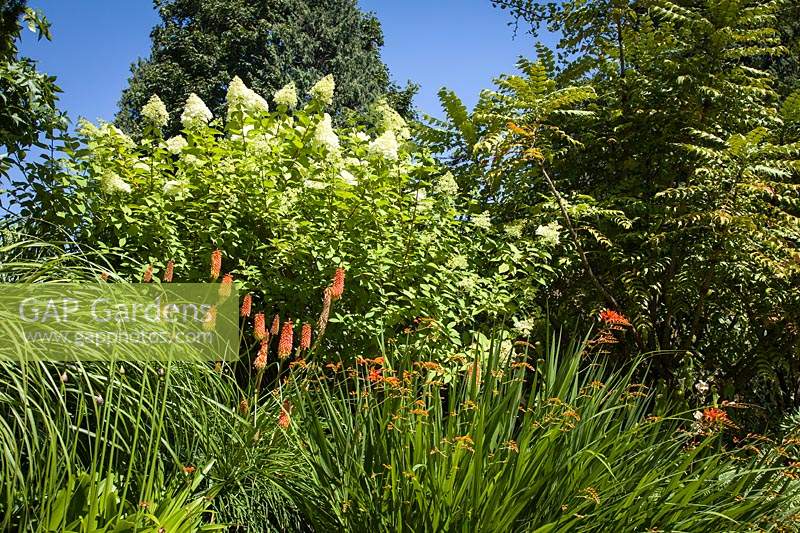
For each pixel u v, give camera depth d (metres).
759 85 7.19
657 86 7.32
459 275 5.75
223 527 2.89
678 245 6.77
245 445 3.33
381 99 6.68
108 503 2.57
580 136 7.71
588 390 3.52
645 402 3.77
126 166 5.29
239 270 5.20
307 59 21.36
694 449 3.02
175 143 5.72
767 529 2.96
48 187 4.85
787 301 6.51
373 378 3.38
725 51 7.18
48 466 2.48
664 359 6.78
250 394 3.74
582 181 7.83
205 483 3.28
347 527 2.91
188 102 5.71
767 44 9.27
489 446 2.94
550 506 2.78
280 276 5.18
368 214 5.36
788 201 6.21
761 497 3.02
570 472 2.83
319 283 5.17
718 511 2.88
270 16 20.95
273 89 20.02
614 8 8.13
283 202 5.31
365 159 5.93
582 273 7.15
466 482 2.76
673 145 6.95
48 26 5.72
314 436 3.23
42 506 2.43
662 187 7.21
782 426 5.01
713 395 6.66
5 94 5.09
